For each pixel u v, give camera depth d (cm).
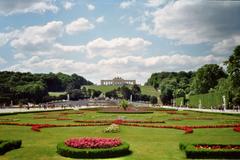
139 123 4800
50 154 2386
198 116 6531
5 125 4538
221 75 13475
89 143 2355
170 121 5294
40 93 17025
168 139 3189
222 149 2275
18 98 15512
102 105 14012
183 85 18588
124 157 2286
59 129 4072
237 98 7656
